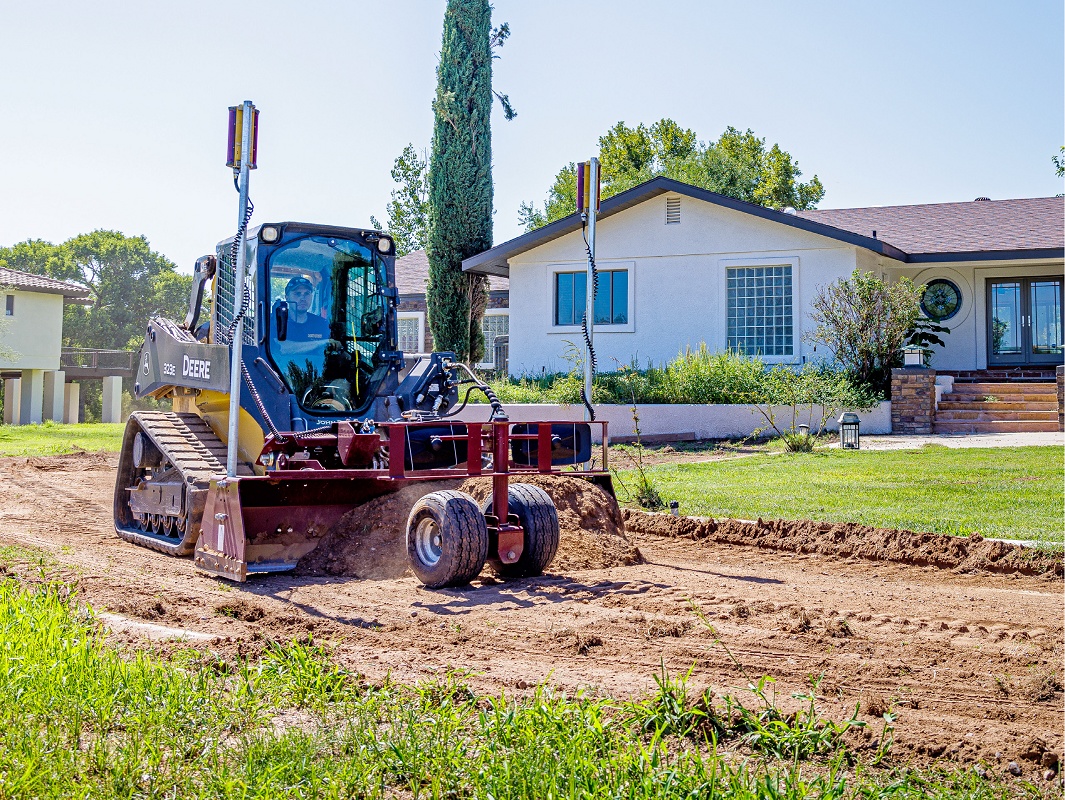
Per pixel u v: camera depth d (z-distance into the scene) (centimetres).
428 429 784
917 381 1936
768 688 479
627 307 2392
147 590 720
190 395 1039
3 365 3816
